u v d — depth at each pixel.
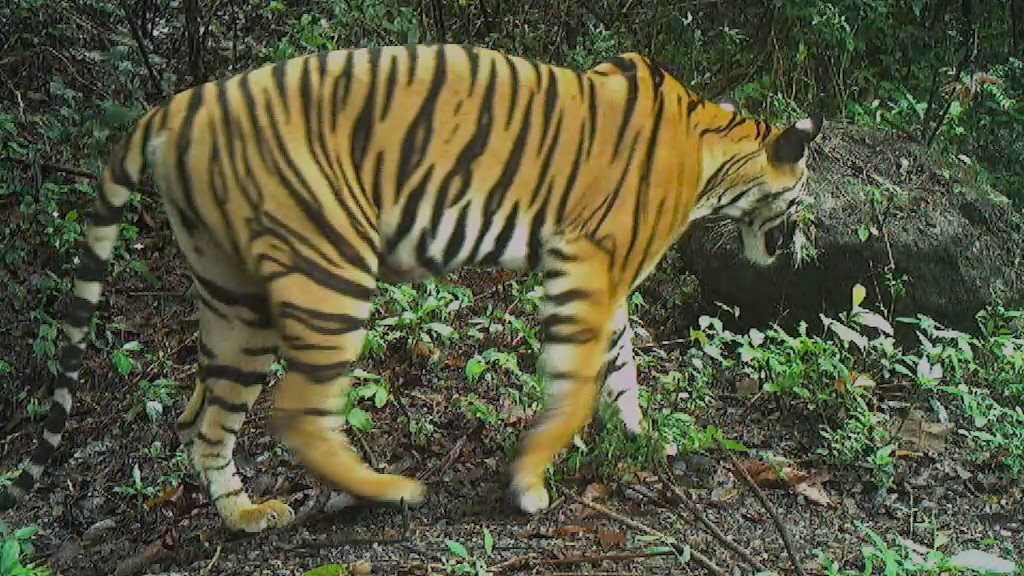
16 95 6.61
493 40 7.10
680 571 4.29
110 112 6.21
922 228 6.19
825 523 4.75
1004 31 8.43
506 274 6.23
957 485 5.07
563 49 7.23
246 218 3.96
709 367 5.76
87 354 5.79
